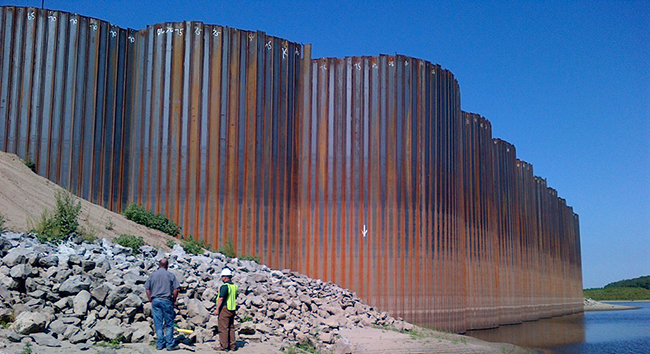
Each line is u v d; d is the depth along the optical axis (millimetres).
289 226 31594
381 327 26141
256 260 29250
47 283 16484
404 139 32656
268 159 31203
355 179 32094
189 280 19797
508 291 50531
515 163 56000
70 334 15266
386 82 32906
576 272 81438
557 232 70938
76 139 29047
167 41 30891
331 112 32812
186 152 30141
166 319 16000
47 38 29234
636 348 35625
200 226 29656
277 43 32312
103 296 16594
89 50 29781
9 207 21969
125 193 30250
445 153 35000
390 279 31234
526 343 36406
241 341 18500
